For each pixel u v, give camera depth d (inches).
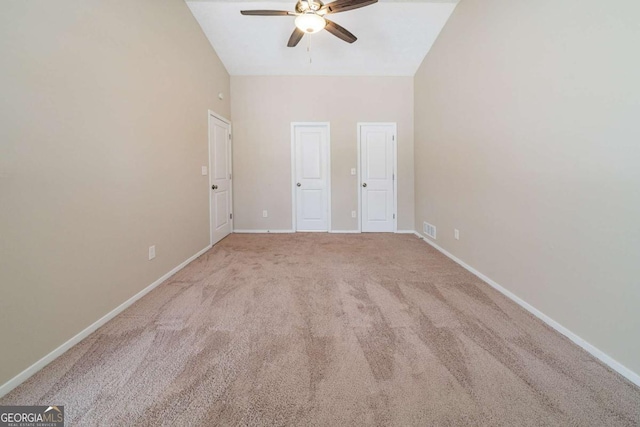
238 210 182.5
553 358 55.7
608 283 53.6
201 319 72.1
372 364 54.3
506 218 84.6
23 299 51.6
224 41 142.6
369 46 146.5
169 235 103.3
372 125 178.2
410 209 181.3
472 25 102.5
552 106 66.3
